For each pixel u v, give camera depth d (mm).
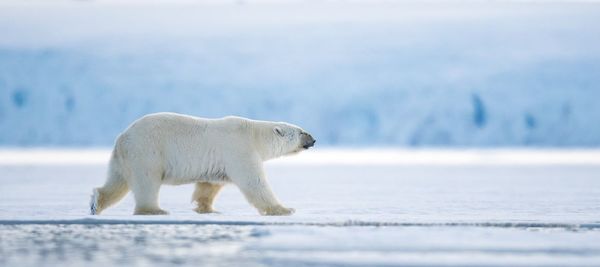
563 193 33531
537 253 14211
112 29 143875
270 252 14281
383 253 14156
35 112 122625
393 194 33219
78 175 50031
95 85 126062
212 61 133500
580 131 114250
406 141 116938
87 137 120812
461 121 117562
